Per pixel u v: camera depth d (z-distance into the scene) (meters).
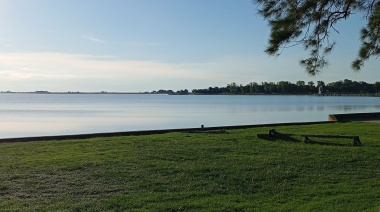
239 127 21.31
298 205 7.19
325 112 58.25
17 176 9.25
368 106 80.31
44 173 9.61
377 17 9.10
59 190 8.12
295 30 8.18
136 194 7.88
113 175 9.41
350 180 9.11
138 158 11.55
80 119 47.41
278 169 10.16
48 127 36.62
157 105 96.38
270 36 8.22
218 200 7.53
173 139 15.99
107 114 57.53
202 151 12.83
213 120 43.84
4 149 13.29
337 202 7.32
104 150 13.09
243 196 7.84
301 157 11.84
